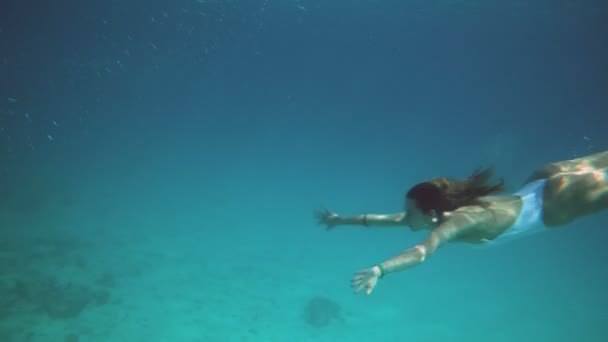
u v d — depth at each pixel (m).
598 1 34.97
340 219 3.49
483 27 53.94
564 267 22.78
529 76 91.56
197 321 13.19
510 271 21.67
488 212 2.82
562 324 15.24
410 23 56.41
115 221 24.55
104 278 15.24
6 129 91.44
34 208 24.95
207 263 18.86
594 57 67.19
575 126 87.19
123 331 12.02
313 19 63.25
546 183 3.21
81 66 92.25
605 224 34.56
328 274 19.25
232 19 64.88
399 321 14.73
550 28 48.78
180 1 59.22
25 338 10.88
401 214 3.27
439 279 19.62
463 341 13.46
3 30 74.06
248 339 12.45
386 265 2.12
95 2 61.16
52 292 13.26
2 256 16.12
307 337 13.02
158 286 15.55
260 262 20.00
